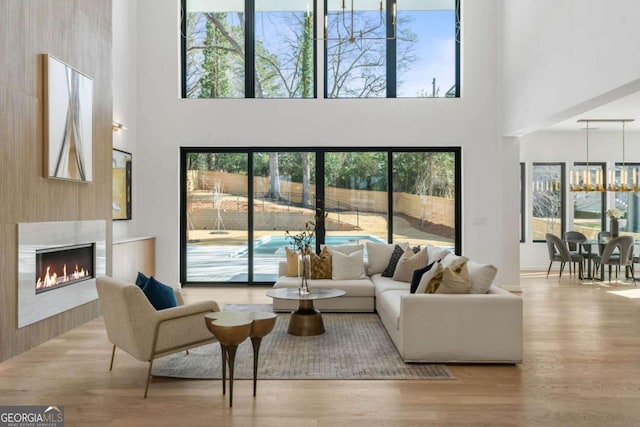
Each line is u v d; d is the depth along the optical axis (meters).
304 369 3.94
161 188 7.98
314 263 6.47
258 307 6.46
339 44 8.20
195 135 7.98
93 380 3.69
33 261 4.56
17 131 4.36
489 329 4.06
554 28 5.88
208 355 4.32
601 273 8.79
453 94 8.20
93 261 5.80
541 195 10.54
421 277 4.55
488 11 7.99
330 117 7.98
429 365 4.05
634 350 4.48
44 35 4.79
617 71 4.55
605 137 10.40
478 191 7.96
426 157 8.16
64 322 5.14
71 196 5.29
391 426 2.90
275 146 8.03
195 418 3.01
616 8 4.55
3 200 4.17
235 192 8.16
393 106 7.99
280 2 8.21
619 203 10.48
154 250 7.94
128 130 7.61
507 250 7.82
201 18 8.24
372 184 8.15
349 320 5.73
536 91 6.43
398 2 8.20
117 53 7.21
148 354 3.45
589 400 3.30
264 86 8.23
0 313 4.12
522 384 3.61
